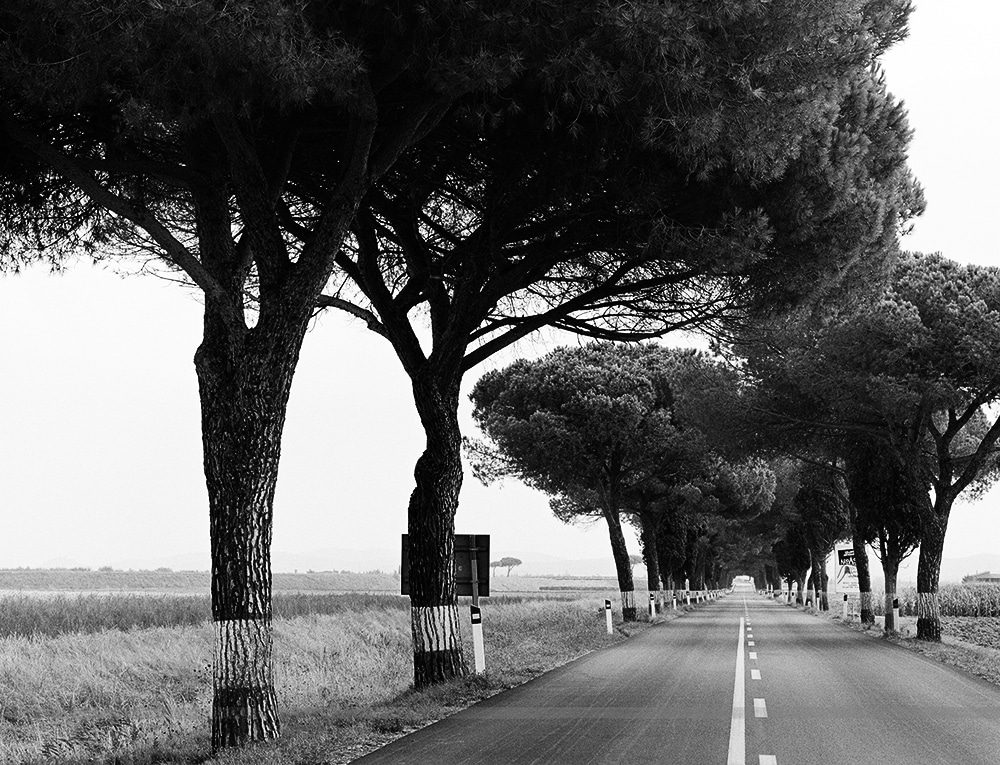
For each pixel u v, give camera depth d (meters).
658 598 54.69
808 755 10.38
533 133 13.39
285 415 11.87
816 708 14.34
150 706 16.56
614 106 11.46
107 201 11.31
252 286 17.92
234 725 11.21
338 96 10.27
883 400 29.08
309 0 9.97
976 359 28.31
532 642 28.25
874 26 14.05
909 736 11.72
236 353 11.64
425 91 11.83
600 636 31.08
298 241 16.58
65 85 9.52
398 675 19.67
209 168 12.28
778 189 14.01
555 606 51.81
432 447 17.33
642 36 10.35
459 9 10.21
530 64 10.96
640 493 55.38
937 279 30.02
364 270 16.94
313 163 14.12
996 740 11.47
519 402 43.47
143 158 12.79
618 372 42.66
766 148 12.23
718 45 11.19
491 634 31.16
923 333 28.94
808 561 77.12
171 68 9.51
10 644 21.42
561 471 44.09
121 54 9.02
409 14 10.44
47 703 16.47
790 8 11.10
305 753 10.32
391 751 10.66
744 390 34.25
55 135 12.27
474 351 17.80
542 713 13.73
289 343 11.73
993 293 29.61
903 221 18.30
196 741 12.07
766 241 13.75
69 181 13.09
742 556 131.25
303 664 21.80
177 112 10.22
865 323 28.95
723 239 13.41
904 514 36.53
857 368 30.17
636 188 13.56
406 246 16.69
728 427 34.84
